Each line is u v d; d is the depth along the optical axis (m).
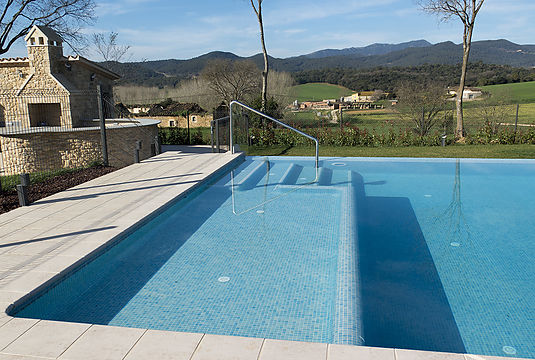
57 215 5.13
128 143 12.09
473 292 3.58
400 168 9.03
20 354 2.33
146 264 4.14
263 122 13.26
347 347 2.33
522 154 10.02
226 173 8.58
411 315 3.18
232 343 2.39
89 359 2.27
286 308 3.26
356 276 3.83
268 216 5.66
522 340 2.87
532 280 3.81
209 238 4.85
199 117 27.75
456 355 2.23
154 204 5.59
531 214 5.85
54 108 14.36
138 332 2.54
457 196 6.80
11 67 14.12
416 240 4.87
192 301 3.39
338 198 6.60
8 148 10.59
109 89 16.11
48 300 3.32
